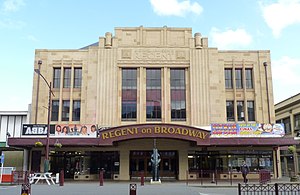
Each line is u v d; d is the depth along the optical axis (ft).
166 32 128.98
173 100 124.06
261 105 126.31
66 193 65.31
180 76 126.31
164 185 88.74
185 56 126.41
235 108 125.08
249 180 110.52
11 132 130.62
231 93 126.82
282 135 112.06
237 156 119.65
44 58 126.82
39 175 102.47
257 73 128.77
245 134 111.34
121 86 124.47
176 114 122.93
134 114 122.21
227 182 100.07
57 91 124.67
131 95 123.85
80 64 126.31
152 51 126.00
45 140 106.32
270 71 128.98
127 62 124.88
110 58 125.18
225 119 122.83
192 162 118.52
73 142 106.73
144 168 118.11
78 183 97.19
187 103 123.44
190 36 128.67
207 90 123.75
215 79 125.08
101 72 124.16
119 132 103.65
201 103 122.52
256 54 130.21
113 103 121.39
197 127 111.04
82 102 122.93
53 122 122.11
